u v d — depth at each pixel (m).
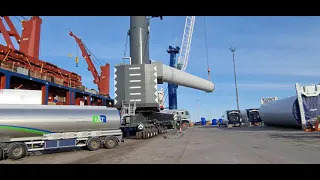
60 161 11.39
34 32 34.88
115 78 23.50
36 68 32.25
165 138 23.39
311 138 19.61
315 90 30.19
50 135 14.16
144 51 26.53
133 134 27.06
